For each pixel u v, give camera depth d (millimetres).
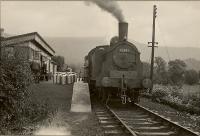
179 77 46188
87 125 11797
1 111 10875
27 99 12562
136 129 11430
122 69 18562
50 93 20453
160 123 12641
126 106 18438
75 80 36094
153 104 20109
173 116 15195
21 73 11531
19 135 9609
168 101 20594
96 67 19453
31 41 26812
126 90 18172
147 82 17906
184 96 24406
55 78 29859
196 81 49844
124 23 19719
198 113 16781
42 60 36062
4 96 10719
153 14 28344
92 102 19938
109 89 18500
